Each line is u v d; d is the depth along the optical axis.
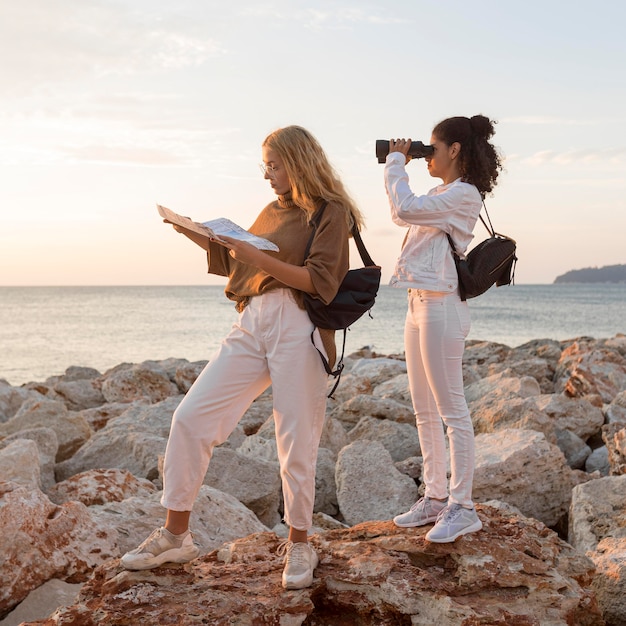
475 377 11.91
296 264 3.38
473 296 3.75
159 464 7.23
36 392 13.91
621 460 6.80
